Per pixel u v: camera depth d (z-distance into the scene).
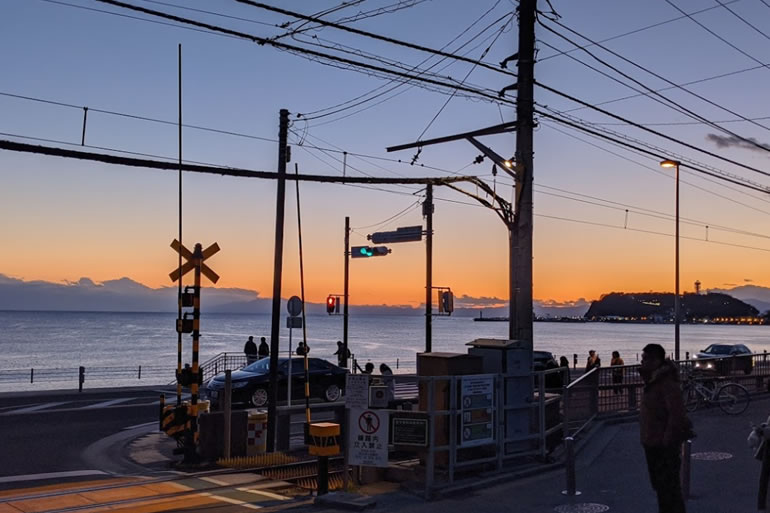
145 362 91.00
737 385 18.55
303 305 15.91
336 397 26.38
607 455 12.85
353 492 10.09
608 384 17.53
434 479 10.45
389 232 27.00
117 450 16.19
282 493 10.88
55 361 93.50
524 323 13.54
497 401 11.16
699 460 11.88
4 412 22.47
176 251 14.19
